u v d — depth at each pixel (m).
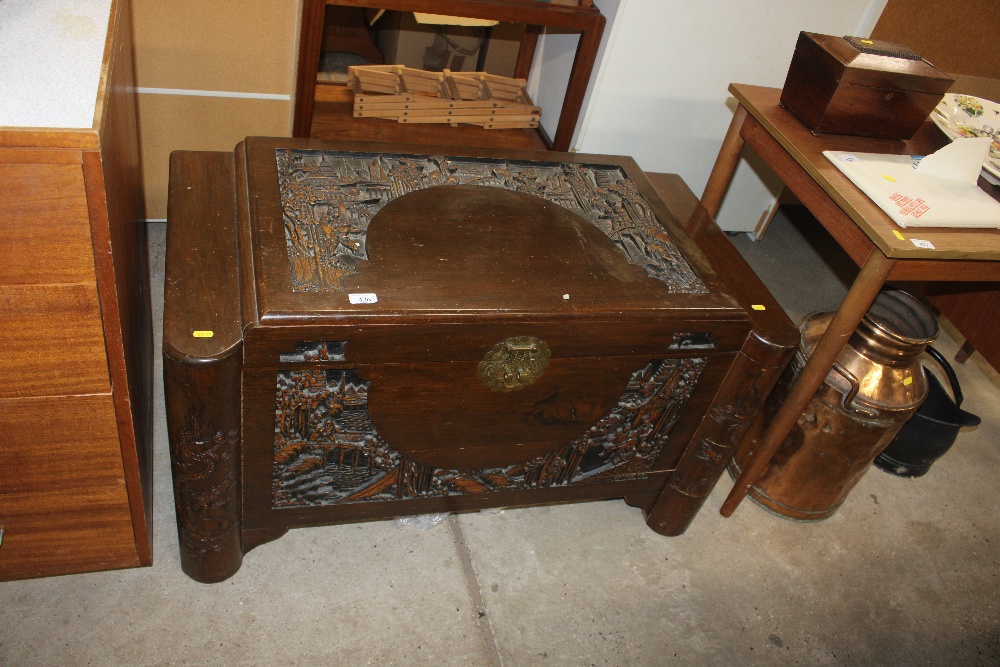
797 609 1.50
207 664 1.22
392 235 1.21
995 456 1.96
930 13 1.95
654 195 1.48
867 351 1.47
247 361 1.03
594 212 1.39
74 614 1.25
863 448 1.52
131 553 1.25
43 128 0.74
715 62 1.96
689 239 1.38
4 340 0.89
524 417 1.28
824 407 1.49
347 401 1.15
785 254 2.56
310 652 1.26
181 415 1.04
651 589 1.48
